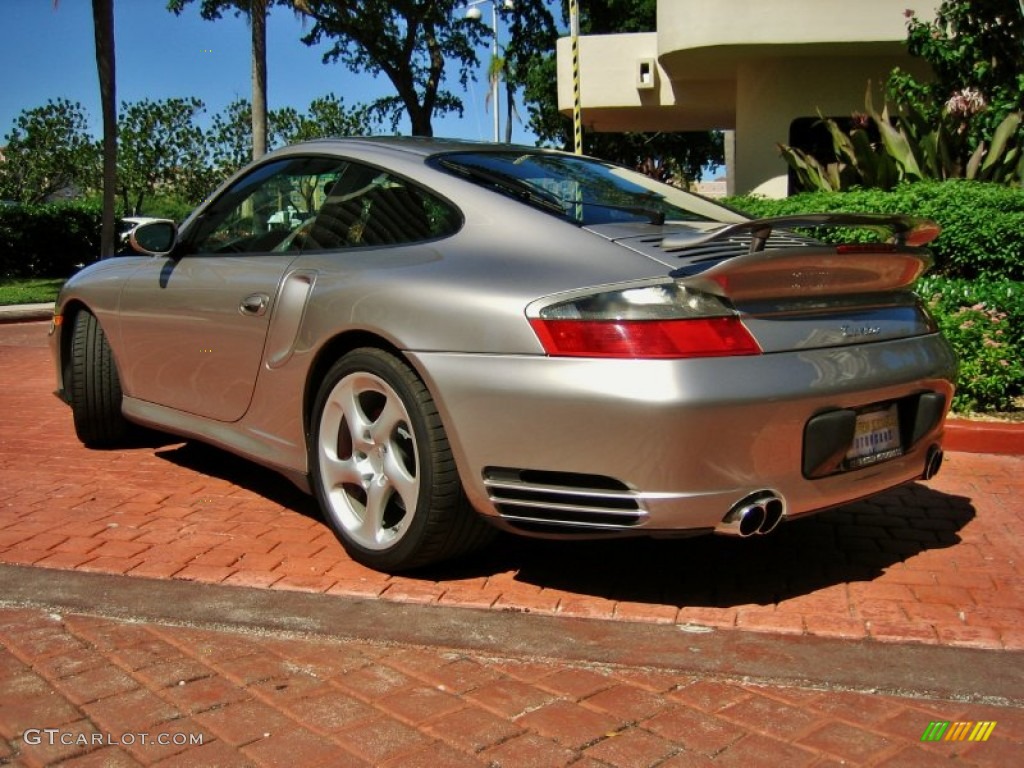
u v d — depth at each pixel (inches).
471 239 139.0
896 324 142.7
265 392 161.8
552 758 98.3
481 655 120.7
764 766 97.6
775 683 114.4
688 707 108.7
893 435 141.0
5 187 1186.6
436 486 133.4
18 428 241.8
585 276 125.8
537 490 125.6
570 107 679.7
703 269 124.7
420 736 102.1
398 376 135.8
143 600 135.8
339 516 149.9
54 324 222.1
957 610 135.3
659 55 533.6
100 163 1195.9
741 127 550.9
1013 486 196.4
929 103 408.8
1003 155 356.2
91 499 181.8
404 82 1161.4
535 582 143.8
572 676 115.6
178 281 181.9
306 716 105.8
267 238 172.1
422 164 153.8
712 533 123.6
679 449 118.0
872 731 104.2
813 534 167.8
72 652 120.2
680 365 118.0
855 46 492.7
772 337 124.8
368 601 136.1
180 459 211.0
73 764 96.3
